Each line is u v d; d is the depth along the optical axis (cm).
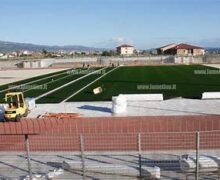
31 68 8306
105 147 1769
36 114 2539
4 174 1476
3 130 2105
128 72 6091
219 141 1739
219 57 8938
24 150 1838
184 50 15125
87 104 2845
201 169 1308
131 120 2095
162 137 1770
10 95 2444
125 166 1397
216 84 3866
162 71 6081
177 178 1302
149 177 1314
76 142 1777
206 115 2180
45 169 1501
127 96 2855
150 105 2672
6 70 7731
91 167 1391
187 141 1762
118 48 17712
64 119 2134
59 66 8838
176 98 2969
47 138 1806
